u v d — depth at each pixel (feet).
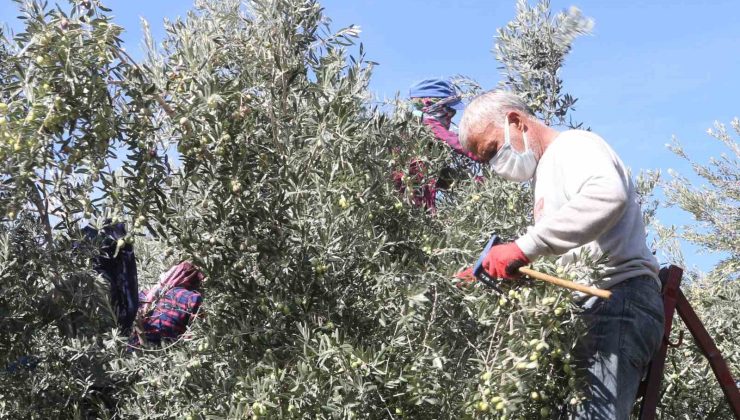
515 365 9.87
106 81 10.69
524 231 13.56
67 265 12.24
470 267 11.09
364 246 11.12
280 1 12.16
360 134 11.72
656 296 10.24
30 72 10.39
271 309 11.17
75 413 11.95
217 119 11.12
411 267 10.93
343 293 11.27
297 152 11.61
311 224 11.19
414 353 10.33
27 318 12.26
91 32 10.45
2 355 12.24
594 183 9.68
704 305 14.82
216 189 11.43
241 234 11.30
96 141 10.69
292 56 12.25
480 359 10.43
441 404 10.37
